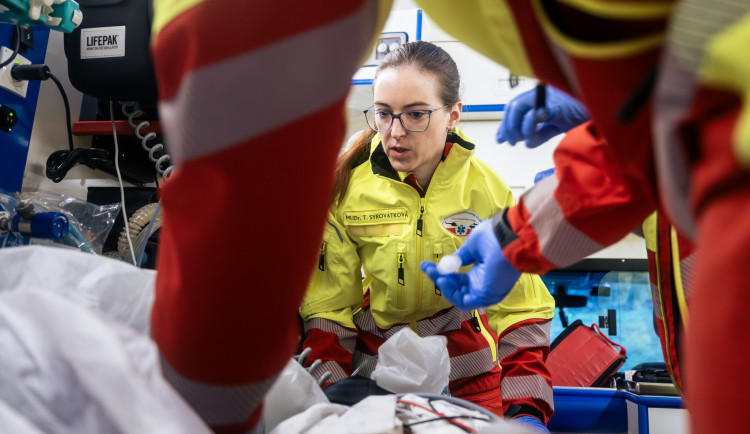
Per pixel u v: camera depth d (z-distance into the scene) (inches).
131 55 65.5
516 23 19.1
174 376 21.3
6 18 52.0
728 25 11.9
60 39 74.2
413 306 71.0
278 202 18.6
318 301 73.0
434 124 68.3
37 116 68.9
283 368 22.8
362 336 76.5
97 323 17.2
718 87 12.5
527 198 32.5
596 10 15.4
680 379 37.9
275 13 17.1
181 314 20.1
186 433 16.0
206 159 18.1
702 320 13.2
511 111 40.8
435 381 43.9
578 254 30.8
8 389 16.4
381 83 68.5
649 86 16.0
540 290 74.0
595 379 104.1
